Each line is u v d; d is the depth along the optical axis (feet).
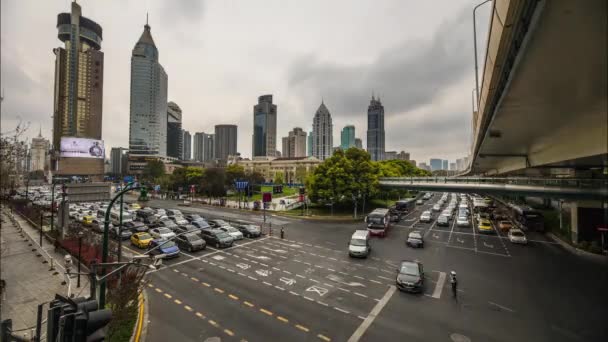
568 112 52.70
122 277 46.68
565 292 58.75
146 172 434.30
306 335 42.75
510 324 45.98
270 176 548.31
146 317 48.06
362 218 153.38
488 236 113.70
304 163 505.66
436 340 41.52
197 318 47.83
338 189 156.46
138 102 646.33
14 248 89.30
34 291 57.88
